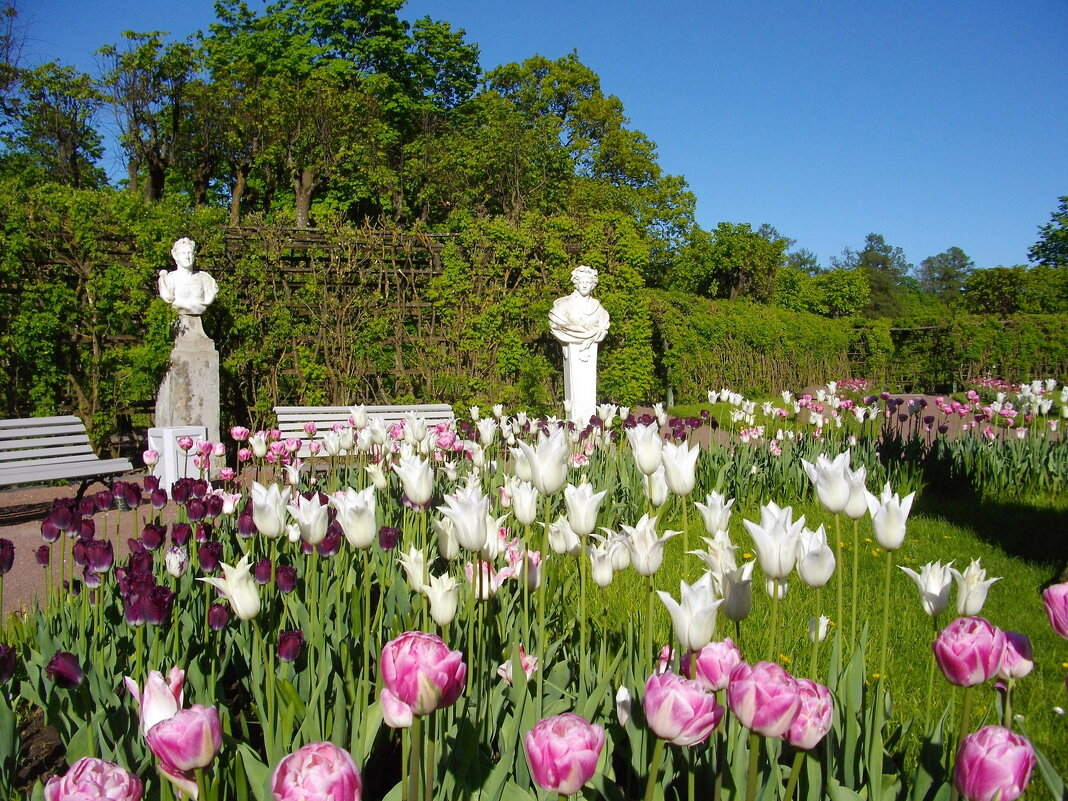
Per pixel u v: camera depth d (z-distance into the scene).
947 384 24.94
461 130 29.83
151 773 2.12
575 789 1.35
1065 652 4.07
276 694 2.49
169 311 9.99
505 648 2.81
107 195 10.44
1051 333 24.62
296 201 23.25
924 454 8.43
